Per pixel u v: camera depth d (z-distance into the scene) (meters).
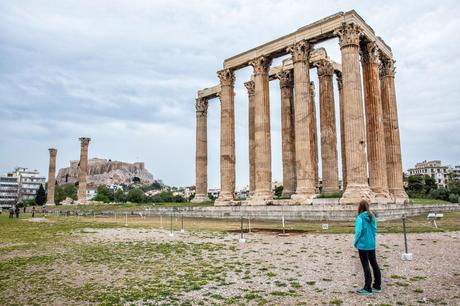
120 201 133.75
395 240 17.45
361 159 33.97
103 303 8.80
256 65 45.66
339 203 33.66
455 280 10.02
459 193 90.56
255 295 9.16
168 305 8.56
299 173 38.81
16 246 19.66
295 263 12.93
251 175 51.88
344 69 35.94
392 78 45.16
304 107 39.62
